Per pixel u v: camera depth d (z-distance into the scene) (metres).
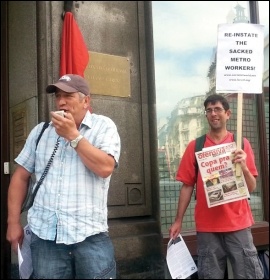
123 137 3.00
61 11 2.84
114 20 3.08
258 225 3.54
